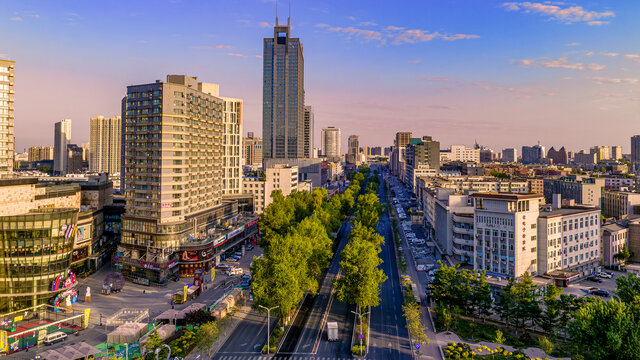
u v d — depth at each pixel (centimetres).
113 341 9431
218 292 13450
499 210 12900
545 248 12938
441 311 10794
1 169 18175
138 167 15238
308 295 13288
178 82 16375
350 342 9950
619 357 7594
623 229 16538
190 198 15938
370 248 11394
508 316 10650
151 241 14662
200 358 9056
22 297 11506
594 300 10000
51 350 8669
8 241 11244
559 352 9338
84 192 16712
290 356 9244
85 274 14862
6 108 18425
